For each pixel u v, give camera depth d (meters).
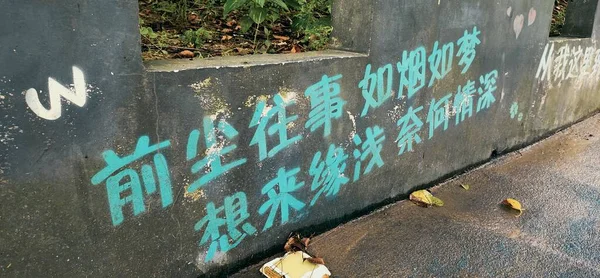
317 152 2.62
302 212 2.69
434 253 2.73
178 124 1.97
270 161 2.39
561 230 3.05
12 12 1.46
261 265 2.53
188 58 2.28
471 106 3.68
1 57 1.47
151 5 3.26
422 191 3.40
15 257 1.66
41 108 1.59
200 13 3.26
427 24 2.96
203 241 2.25
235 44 2.87
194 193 2.13
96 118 1.73
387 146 3.06
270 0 2.81
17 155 1.58
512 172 3.98
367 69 2.69
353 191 2.97
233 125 2.17
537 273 2.58
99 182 1.81
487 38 3.54
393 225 3.02
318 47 2.90
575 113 5.37
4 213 1.60
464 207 3.32
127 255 1.98
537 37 4.12
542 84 4.48
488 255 2.74
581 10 4.98
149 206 1.99
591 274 2.58
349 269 2.55
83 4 1.60
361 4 2.62
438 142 3.50
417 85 3.09
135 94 1.81
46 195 1.68
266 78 2.22
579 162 4.25
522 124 4.45
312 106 2.48
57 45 1.58
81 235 1.81
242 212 2.37
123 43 1.73
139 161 1.90
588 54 5.10
